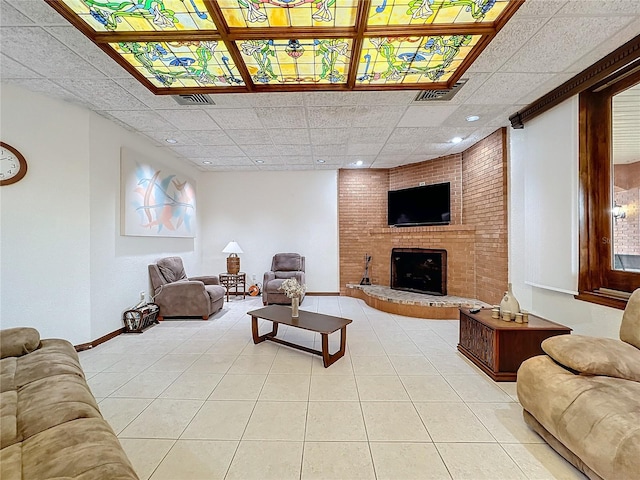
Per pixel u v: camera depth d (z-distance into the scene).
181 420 1.92
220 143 4.32
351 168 5.93
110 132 3.50
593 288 2.65
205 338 3.50
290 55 2.34
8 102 2.70
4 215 2.69
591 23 1.95
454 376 2.52
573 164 2.71
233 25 2.00
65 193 3.01
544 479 1.44
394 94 2.91
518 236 3.56
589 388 1.48
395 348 3.17
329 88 2.77
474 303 4.24
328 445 1.69
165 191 4.63
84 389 1.47
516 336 2.43
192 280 4.71
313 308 4.98
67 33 2.04
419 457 1.59
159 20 1.96
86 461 0.97
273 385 2.37
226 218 6.11
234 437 1.75
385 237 5.67
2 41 2.11
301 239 6.09
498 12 1.90
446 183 4.87
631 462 1.15
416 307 4.40
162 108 3.18
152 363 2.80
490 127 3.82
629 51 2.16
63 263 3.00
